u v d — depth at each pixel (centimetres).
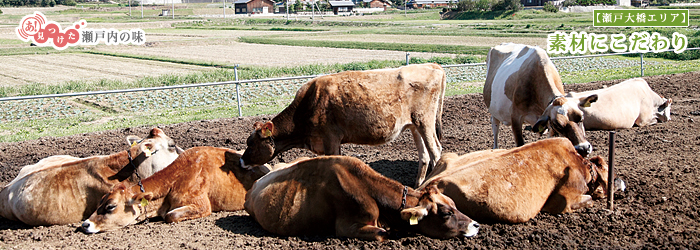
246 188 707
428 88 783
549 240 565
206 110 1556
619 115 1097
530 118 823
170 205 661
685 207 650
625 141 1007
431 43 4597
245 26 8994
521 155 614
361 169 572
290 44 4972
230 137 1155
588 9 9800
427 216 550
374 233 550
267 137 716
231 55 3928
